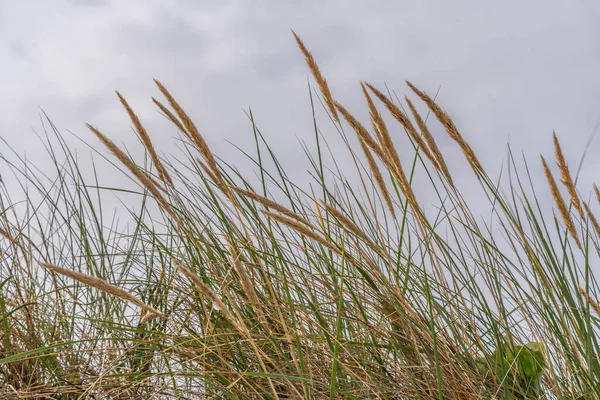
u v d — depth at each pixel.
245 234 2.87
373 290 2.91
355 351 2.96
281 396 2.89
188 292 3.04
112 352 3.05
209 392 2.88
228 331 2.94
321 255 2.99
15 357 2.65
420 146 2.88
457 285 2.91
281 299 2.92
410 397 2.86
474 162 2.89
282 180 3.02
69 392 2.96
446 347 2.89
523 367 2.93
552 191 2.79
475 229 2.89
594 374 2.79
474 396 2.82
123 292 2.46
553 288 2.84
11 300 3.14
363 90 2.84
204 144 2.80
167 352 2.89
